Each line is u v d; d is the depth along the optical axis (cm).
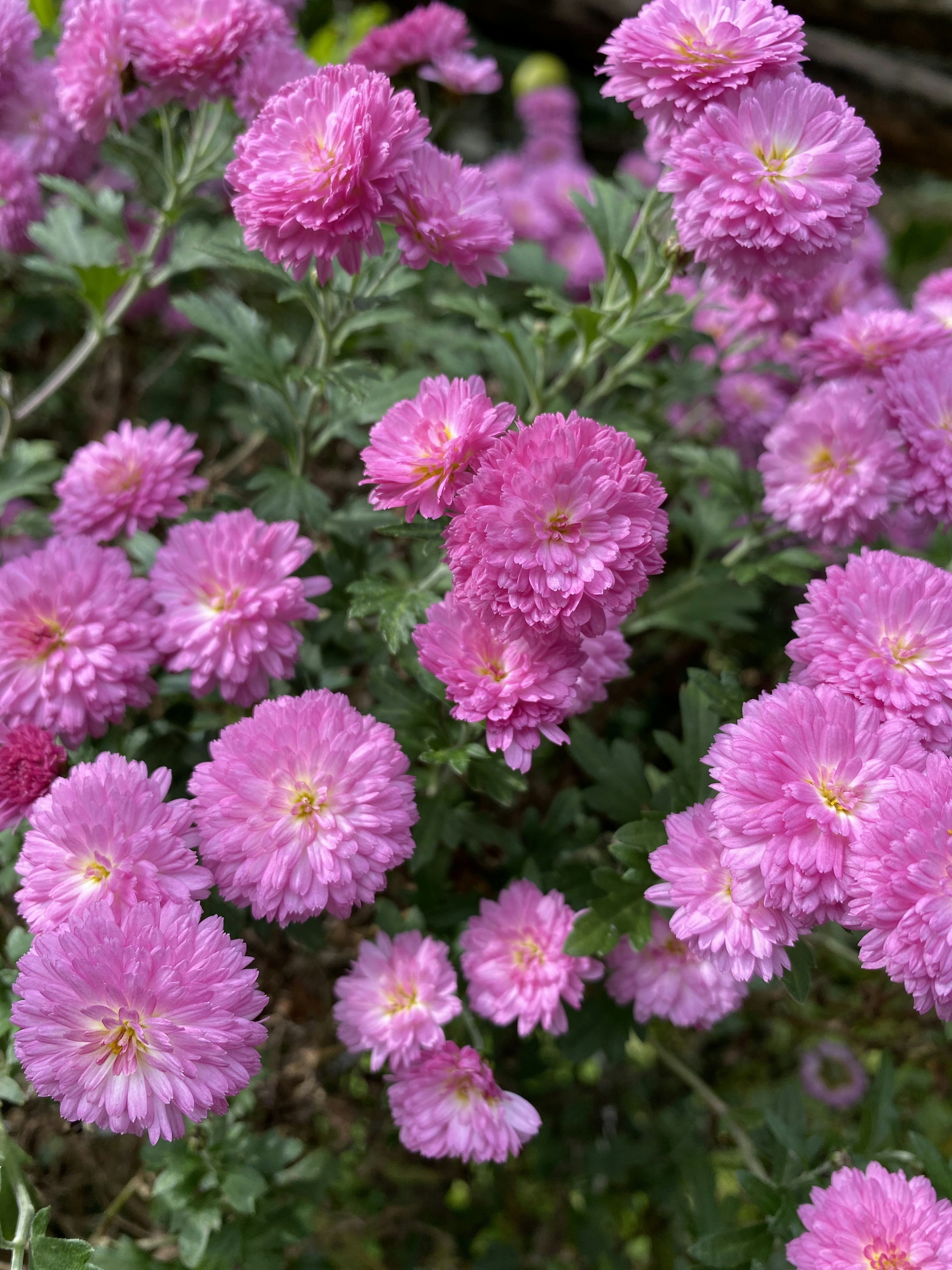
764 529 46
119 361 57
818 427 41
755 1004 50
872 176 37
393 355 57
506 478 33
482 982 38
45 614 37
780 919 33
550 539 33
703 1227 43
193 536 38
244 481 53
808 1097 51
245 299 57
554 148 75
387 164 35
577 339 48
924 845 32
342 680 42
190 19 41
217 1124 39
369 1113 48
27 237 48
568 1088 50
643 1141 49
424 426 34
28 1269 36
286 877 34
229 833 34
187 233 48
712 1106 45
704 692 38
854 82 66
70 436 60
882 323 42
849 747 33
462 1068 36
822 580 39
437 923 41
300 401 46
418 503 34
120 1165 45
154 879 33
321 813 34
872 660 35
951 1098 52
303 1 49
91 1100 31
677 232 40
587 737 41
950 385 40
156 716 45
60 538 40
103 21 41
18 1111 40
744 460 52
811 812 33
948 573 36
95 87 42
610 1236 50
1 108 46
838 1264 34
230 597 37
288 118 36
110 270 45
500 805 48
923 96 65
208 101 41
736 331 49
